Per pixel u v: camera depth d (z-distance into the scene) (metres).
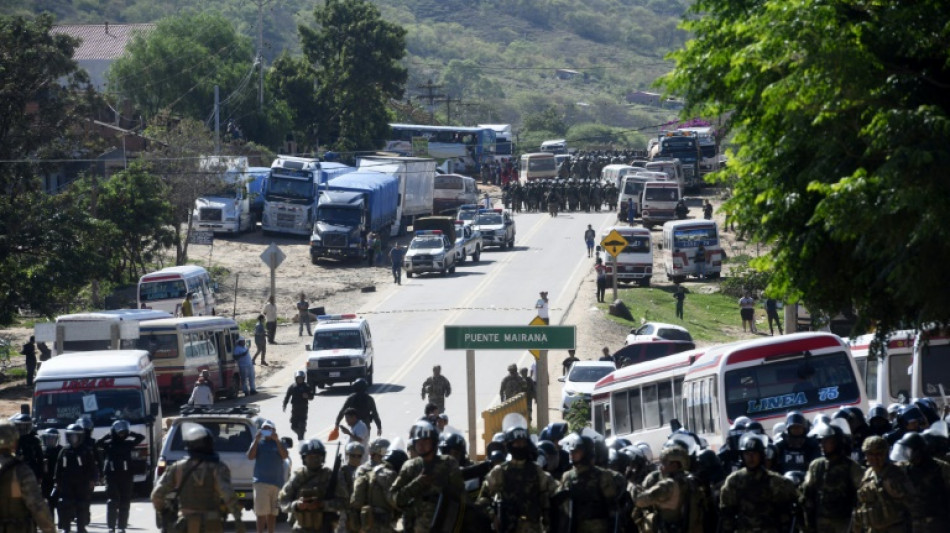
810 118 39.44
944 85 38.59
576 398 117.19
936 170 35.94
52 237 165.25
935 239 35.84
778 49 38.81
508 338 94.62
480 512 41.75
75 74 184.38
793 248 42.56
